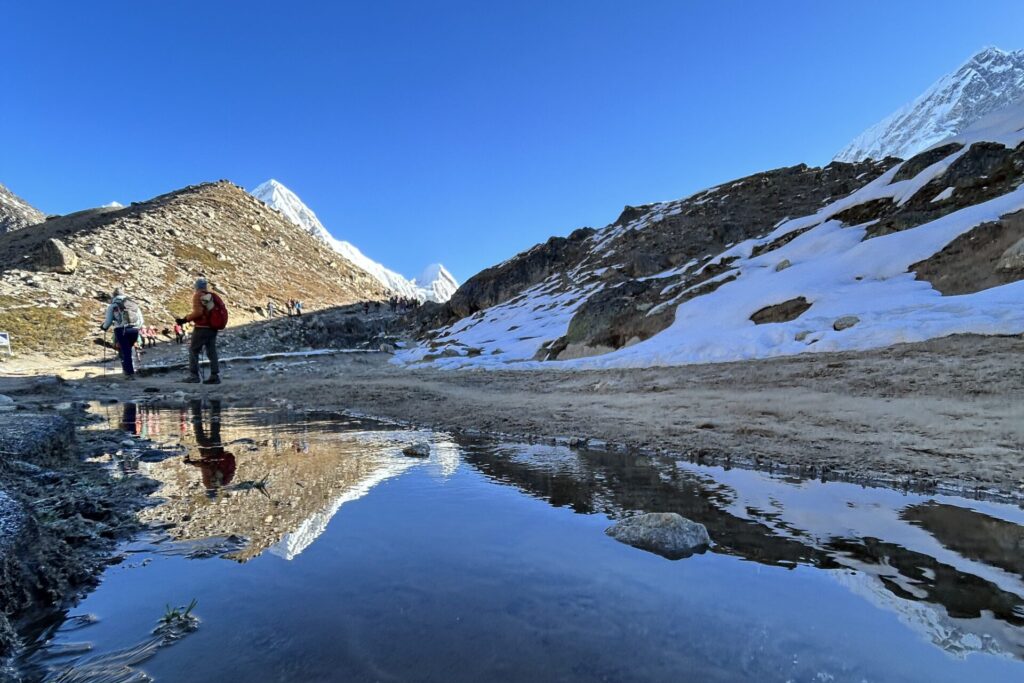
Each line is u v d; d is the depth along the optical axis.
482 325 32.03
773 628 1.79
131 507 3.32
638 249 32.25
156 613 1.92
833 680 1.47
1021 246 11.17
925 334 9.52
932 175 19.52
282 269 52.72
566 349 19.42
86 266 31.81
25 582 1.96
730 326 14.75
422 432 6.87
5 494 2.30
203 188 63.28
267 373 21.36
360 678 1.49
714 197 38.81
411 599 2.03
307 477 4.21
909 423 5.66
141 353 24.97
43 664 1.59
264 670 1.54
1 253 34.28
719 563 2.41
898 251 14.82
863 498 3.54
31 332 22.89
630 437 6.02
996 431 5.07
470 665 1.55
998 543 2.64
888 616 1.88
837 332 11.05
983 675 1.49
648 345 15.43
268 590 2.11
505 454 5.26
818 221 23.36
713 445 5.40
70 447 5.17
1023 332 8.32
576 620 1.86
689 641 1.71
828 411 6.55
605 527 2.96
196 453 5.33
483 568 2.35
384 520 3.08
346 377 18.03
